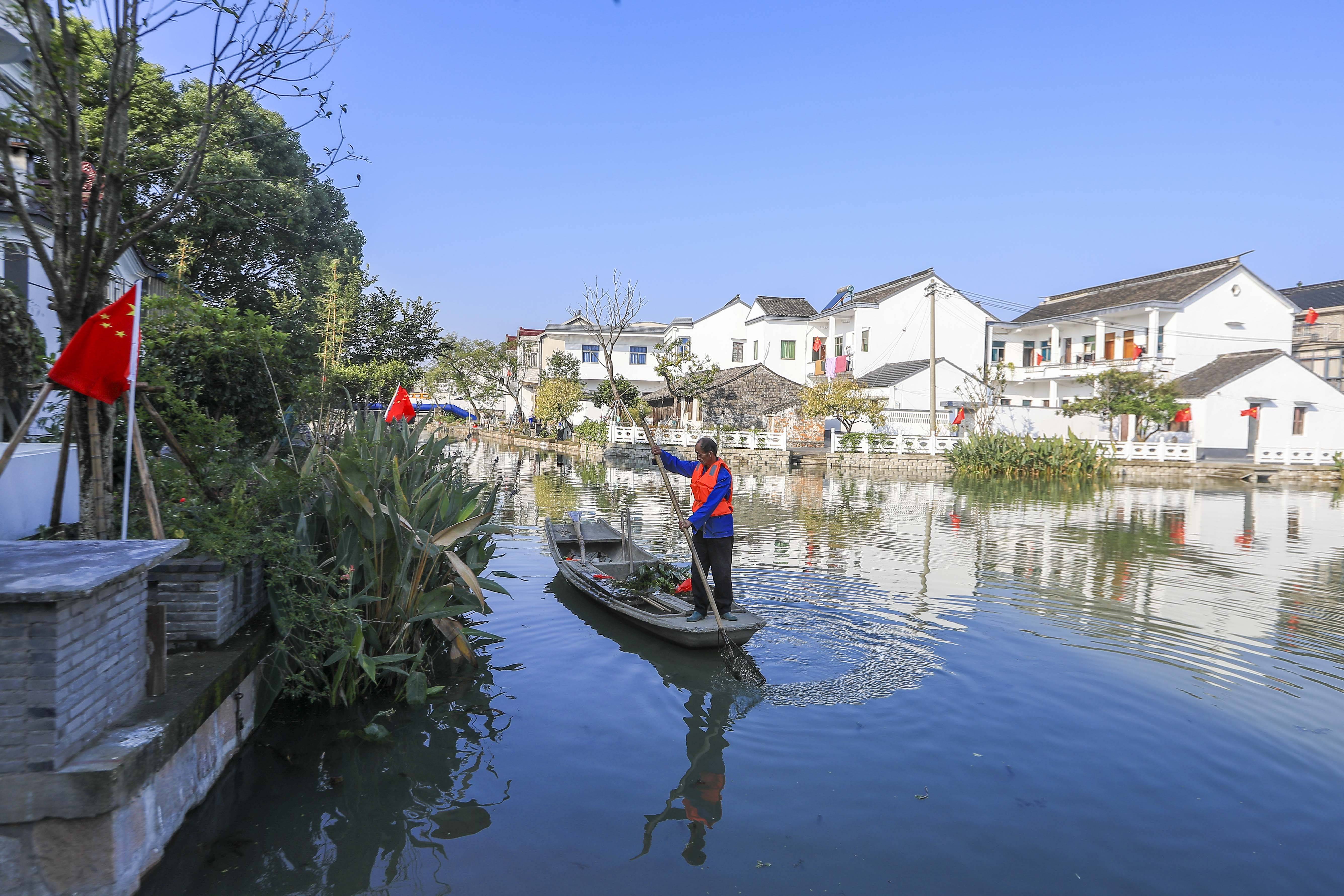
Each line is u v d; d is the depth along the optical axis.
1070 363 39.03
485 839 3.92
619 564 9.05
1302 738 5.15
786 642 6.98
